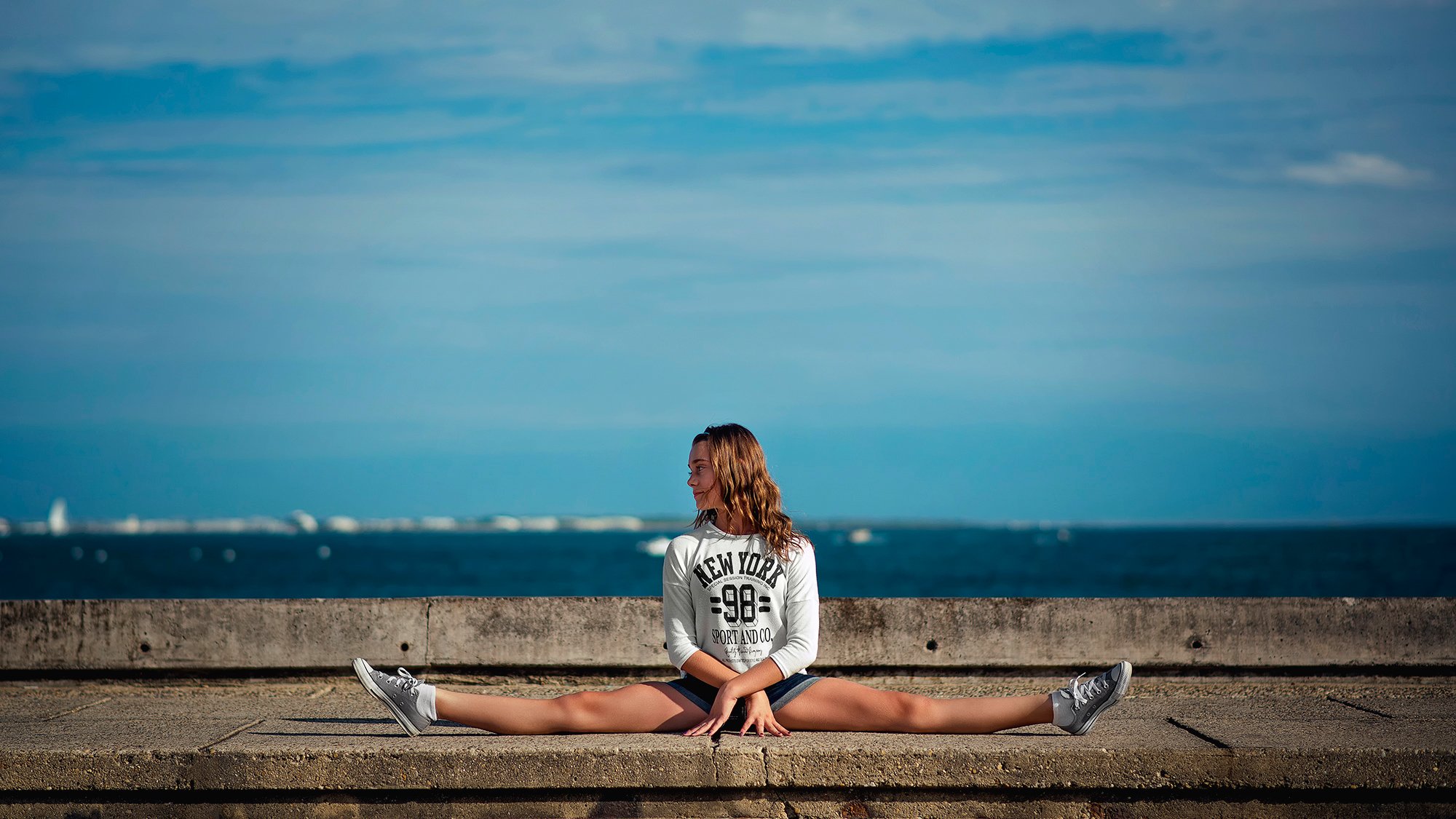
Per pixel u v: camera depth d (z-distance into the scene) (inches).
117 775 180.4
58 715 224.5
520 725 191.5
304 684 268.7
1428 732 195.9
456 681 269.1
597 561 3336.6
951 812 178.2
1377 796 178.9
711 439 194.5
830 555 3663.9
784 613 191.9
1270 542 4933.6
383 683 190.2
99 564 3189.0
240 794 180.9
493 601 268.7
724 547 191.9
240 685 268.1
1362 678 263.9
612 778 176.9
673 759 176.4
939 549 4456.2
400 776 178.2
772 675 186.5
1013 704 189.6
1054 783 177.0
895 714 189.9
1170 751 178.1
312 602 269.1
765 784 176.9
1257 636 263.1
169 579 2315.5
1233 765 177.5
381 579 2311.8
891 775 177.2
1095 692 185.9
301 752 179.8
